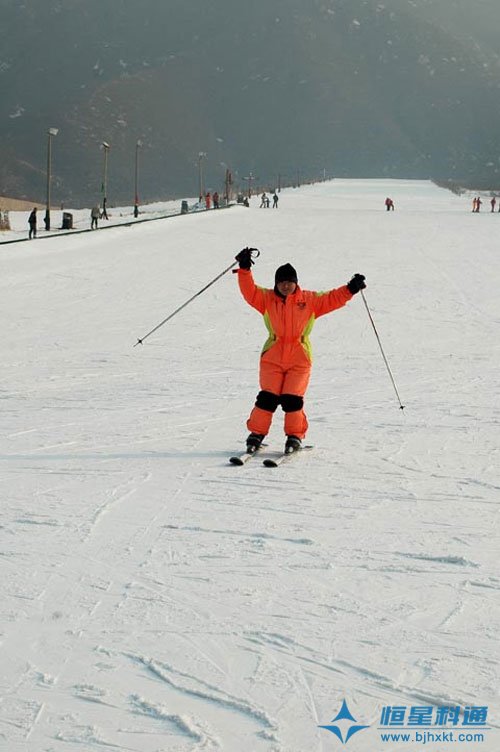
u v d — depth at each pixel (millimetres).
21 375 28875
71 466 15812
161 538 11688
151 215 139875
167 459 16438
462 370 30234
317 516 12758
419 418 20969
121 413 21531
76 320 43281
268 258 71062
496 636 8680
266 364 17016
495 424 20156
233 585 10000
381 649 8391
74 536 11758
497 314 46469
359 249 78812
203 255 71812
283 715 7242
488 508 13242
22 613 9188
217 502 13469
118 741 6863
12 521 12430
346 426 19922
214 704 7410
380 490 14258
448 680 7793
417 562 10844
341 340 38469
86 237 82688
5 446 17578
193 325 41969
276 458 16453
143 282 56781
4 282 56062
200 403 23031
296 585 10023
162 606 9391
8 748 6750
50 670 7949
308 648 8406
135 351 34688
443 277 61281
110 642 8516
